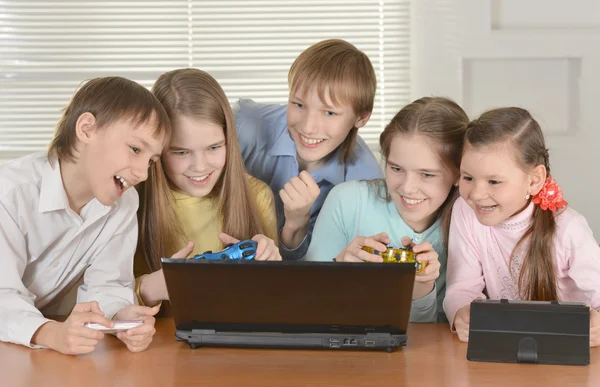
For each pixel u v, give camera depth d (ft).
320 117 6.59
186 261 4.48
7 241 5.13
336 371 4.27
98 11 10.53
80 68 10.59
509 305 4.54
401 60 10.35
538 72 10.18
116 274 5.57
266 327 4.65
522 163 5.12
